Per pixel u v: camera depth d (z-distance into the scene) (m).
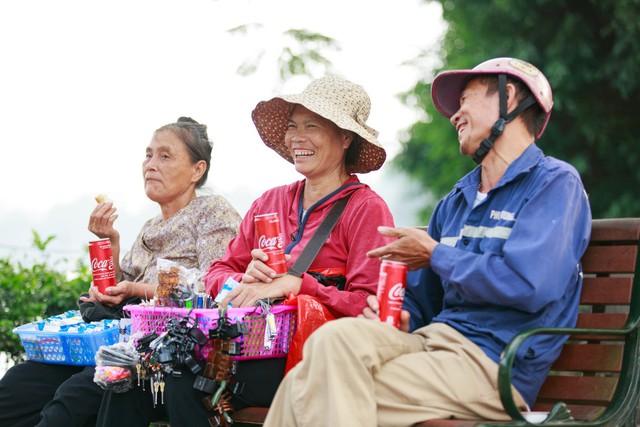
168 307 4.39
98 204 5.59
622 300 4.01
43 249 8.07
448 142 16.02
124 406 4.41
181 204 5.68
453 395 3.64
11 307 7.45
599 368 3.97
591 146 13.94
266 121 5.29
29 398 5.11
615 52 13.16
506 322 3.85
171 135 5.65
